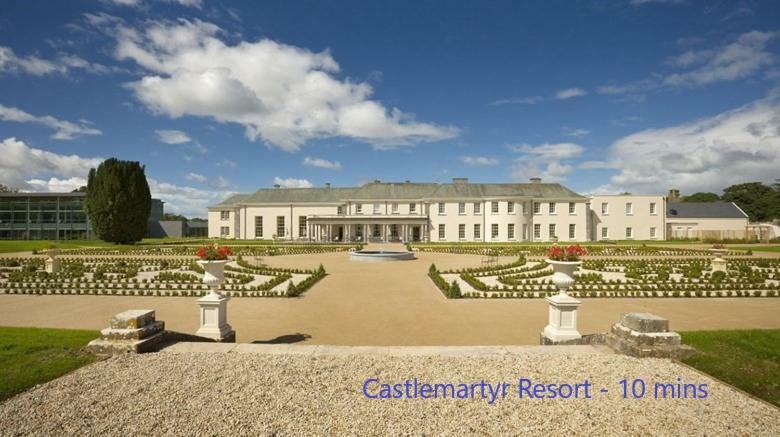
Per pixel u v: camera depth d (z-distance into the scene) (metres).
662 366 5.88
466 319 10.88
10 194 58.78
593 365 5.92
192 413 4.42
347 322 10.62
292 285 14.51
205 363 5.95
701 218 55.84
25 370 5.54
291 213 57.22
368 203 55.12
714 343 6.70
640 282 17.00
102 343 6.36
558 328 7.72
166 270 21.53
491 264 24.84
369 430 4.10
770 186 80.00
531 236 51.59
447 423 4.26
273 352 6.52
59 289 15.12
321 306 12.62
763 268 21.86
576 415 4.46
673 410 4.60
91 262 25.11
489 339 9.02
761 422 4.34
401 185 57.50
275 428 4.12
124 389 5.02
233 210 60.00
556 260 7.75
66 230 59.16
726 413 4.54
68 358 6.05
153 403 4.66
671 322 10.32
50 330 8.02
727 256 29.22
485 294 14.28
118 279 17.62
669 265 23.09
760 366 5.77
